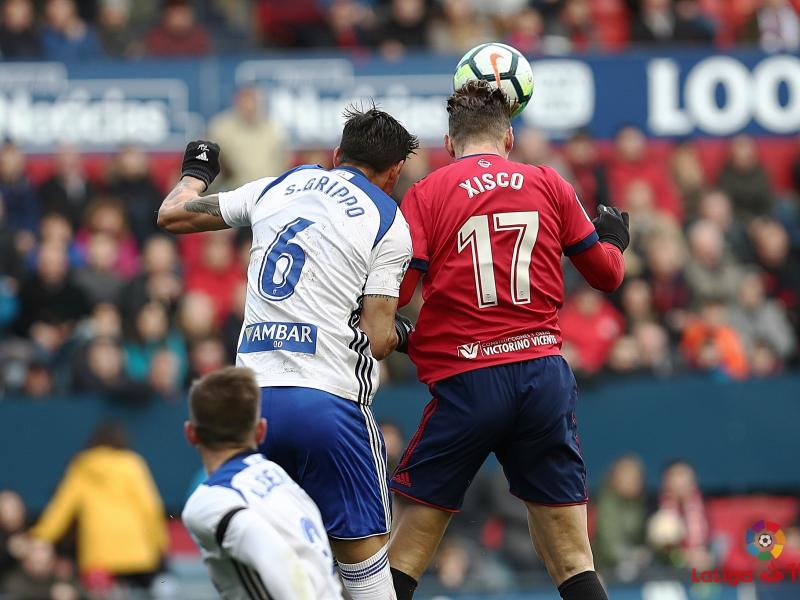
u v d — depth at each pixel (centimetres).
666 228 5075
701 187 5403
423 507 1969
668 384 4425
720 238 5088
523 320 1933
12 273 4697
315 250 1845
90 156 5341
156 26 5681
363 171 1928
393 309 1872
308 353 1828
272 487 1697
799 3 6088
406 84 5409
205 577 4075
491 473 3997
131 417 4225
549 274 1948
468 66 2089
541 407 1923
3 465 4184
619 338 4609
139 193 5069
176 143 5369
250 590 1673
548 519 1958
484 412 1916
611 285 2020
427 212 1941
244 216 1928
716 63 5631
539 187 1953
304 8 6081
